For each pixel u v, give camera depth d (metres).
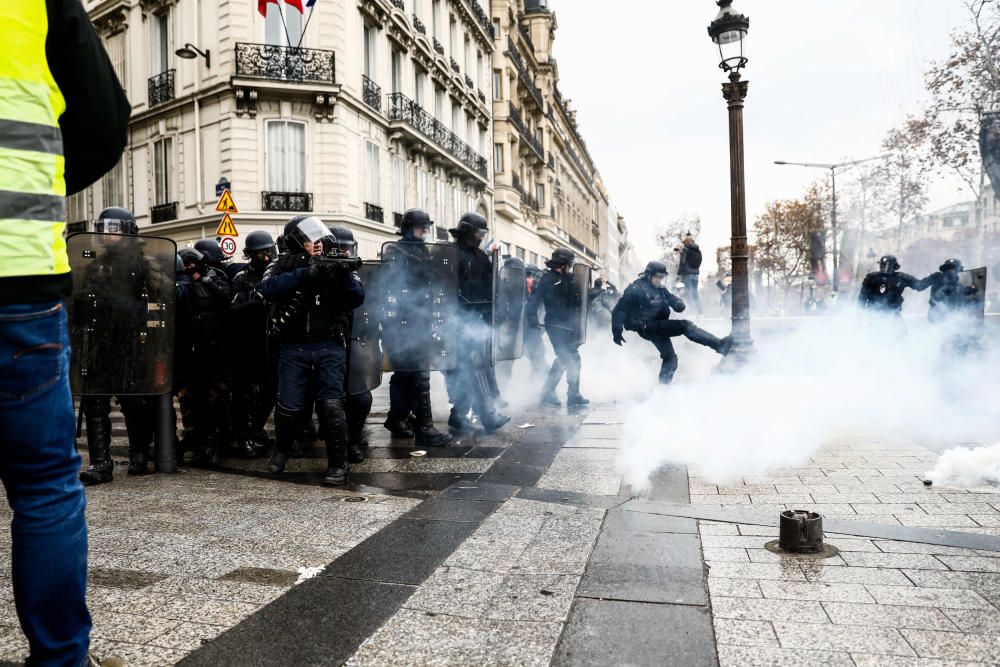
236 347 5.80
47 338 1.70
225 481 4.81
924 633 2.33
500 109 36.81
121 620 2.48
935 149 21.03
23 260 1.62
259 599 2.68
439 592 2.74
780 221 51.97
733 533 3.44
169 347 4.88
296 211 20.55
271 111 20.41
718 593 2.70
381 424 7.41
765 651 2.22
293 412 4.86
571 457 5.32
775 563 3.01
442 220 28.75
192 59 21.16
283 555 3.20
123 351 4.73
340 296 4.75
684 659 2.18
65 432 1.79
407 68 25.20
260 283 5.19
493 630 2.40
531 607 2.58
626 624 2.44
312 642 2.31
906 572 2.88
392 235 23.94
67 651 1.84
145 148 23.48
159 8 22.38
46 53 1.75
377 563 3.08
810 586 2.75
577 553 3.18
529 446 5.82
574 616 2.51
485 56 35.19
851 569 2.92
